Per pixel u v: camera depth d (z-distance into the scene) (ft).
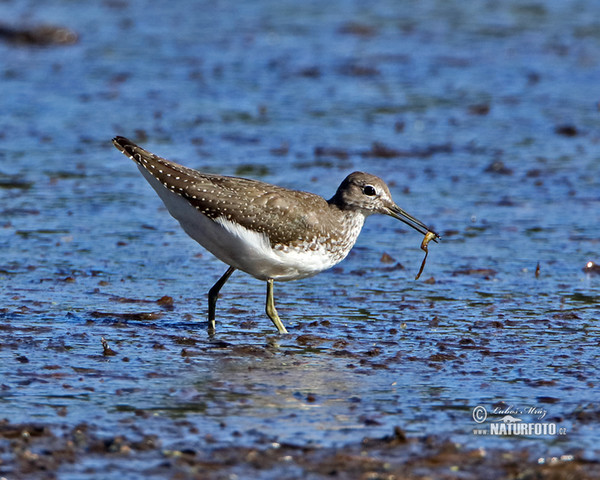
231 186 37.63
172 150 70.79
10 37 109.40
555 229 55.16
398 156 71.41
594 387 32.17
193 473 25.26
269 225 37.19
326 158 70.33
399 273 47.34
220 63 102.53
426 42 115.24
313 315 40.65
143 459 25.99
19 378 31.76
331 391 31.42
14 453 26.02
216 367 33.58
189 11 131.34
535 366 34.27
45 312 39.78
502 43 115.03
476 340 37.29
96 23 121.80
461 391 31.65
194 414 29.17
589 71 101.86
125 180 64.34
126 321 39.04
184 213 37.65
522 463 26.27
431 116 83.87
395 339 37.37
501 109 86.63
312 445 27.12
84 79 94.02
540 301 42.88
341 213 39.40
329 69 101.09
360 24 124.06
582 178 66.23
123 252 49.65
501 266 48.47
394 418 29.25
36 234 52.19
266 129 78.28
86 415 28.86
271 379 32.45
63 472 25.17
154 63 101.96
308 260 38.45
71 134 75.00
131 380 31.96
